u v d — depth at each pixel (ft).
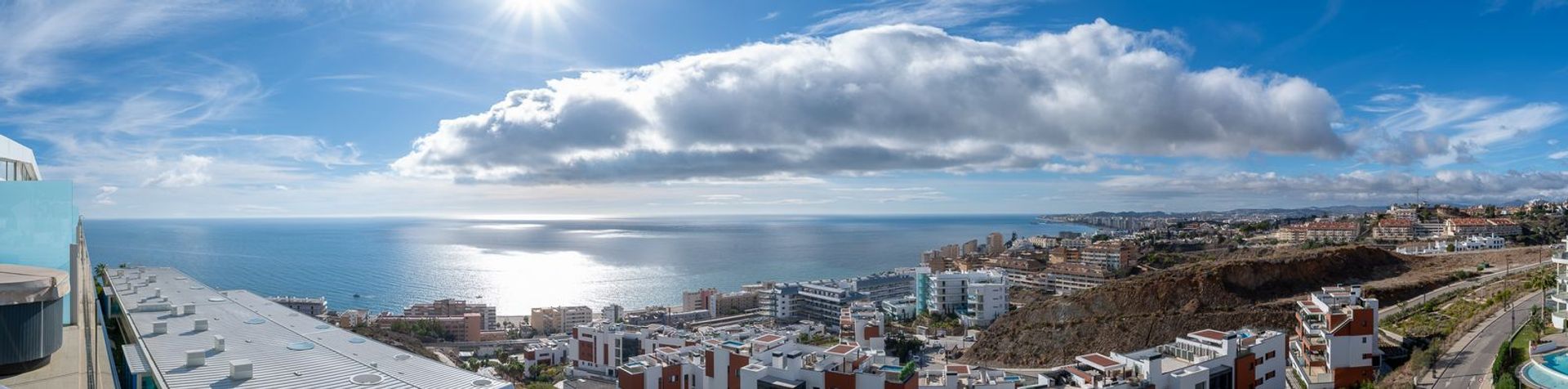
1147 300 488.02
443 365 146.20
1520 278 462.19
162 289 266.36
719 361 293.43
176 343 161.68
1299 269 515.91
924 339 581.12
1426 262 592.19
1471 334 326.24
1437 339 335.88
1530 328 317.42
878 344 484.33
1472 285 484.74
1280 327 425.28
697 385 315.58
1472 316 365.40
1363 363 301.02
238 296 252.42
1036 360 453.17
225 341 164.66
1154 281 500.74
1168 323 451.12
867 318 598.34
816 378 246.68
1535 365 242.37
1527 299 384.68
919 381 252.01
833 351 280.10
